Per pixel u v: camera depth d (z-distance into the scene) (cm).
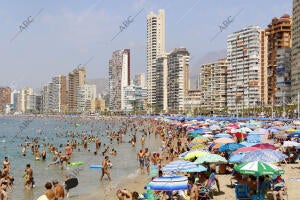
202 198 2072
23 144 8050
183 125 9131
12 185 3216
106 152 5950
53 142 8544
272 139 5169
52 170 4181
